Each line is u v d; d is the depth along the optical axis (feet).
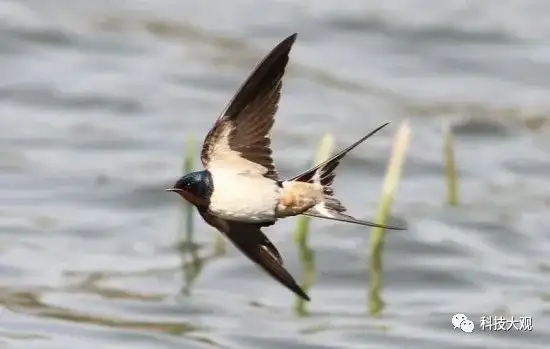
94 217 56.95
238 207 25.41
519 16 79.92
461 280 51.24
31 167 61.98
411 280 51.19
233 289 49.96
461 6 81.15
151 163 62.64
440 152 64.13
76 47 76.38
